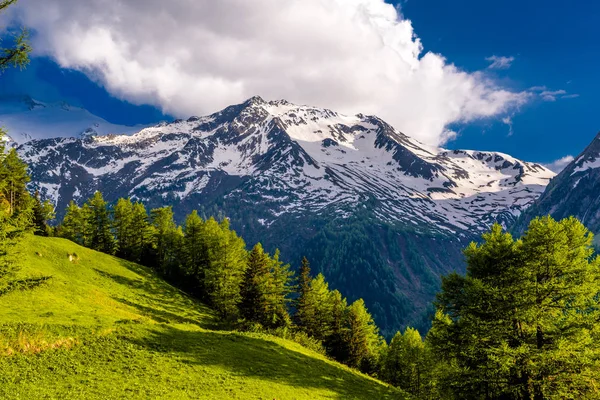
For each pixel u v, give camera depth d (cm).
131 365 2839
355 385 3931
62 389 2248
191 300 7456
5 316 3347
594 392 2462
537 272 2817
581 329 2534
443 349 2975
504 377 2616
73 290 5166
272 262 7394
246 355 3675
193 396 2542
